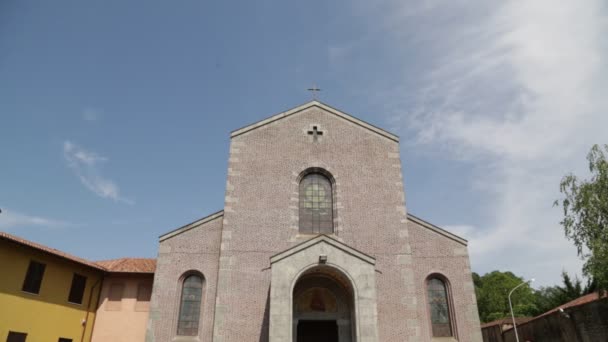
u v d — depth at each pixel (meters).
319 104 26.31
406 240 22.78
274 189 23.70
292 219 23.03
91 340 25.95
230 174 23.88
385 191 24.08
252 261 21.81
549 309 45.44
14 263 22.27
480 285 80.19
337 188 24.02
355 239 22.73
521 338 36.03
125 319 26.36
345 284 20.50
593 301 23.39
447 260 22.84
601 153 20.09
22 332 22.09
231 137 24.88
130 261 29.31
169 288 21.47
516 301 69.38
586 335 24.45
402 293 21.50
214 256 22.27
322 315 20.86
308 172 24.64
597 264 18.44
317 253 19.59
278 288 18.73
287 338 17.86
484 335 46.69
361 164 24.75
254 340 20.19
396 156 25.06
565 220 20.08
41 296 23.42
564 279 45.00
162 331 20.52
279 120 25.64
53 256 24.20
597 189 19.48
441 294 22.38
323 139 25.34
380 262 22.20
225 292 21.03
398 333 20.64
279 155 24.62
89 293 26.48
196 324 20.95
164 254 22.17
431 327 21.58
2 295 21.38
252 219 22.84
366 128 25.78
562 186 20.48
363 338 18.05
